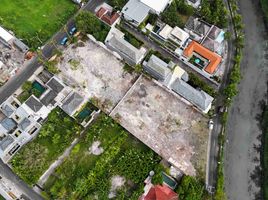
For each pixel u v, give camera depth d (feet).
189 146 344.08
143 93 366.22
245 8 402.52
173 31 373.61
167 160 338.54
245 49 383.65
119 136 347.36
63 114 359.87
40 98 359.25
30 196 333.62
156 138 347.56
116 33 381.40
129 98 364.38
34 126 351.25
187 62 373.40
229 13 396.16
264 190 326.03
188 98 352.28
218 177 328.29
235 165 339.16
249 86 367.86
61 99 359.25
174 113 357.61
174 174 335.06
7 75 376.89
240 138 348.18
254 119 354.95
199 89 360.28
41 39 391.45
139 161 336.08
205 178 332.60
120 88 369.71
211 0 394.73
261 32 390.21
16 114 354.33
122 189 330.13
